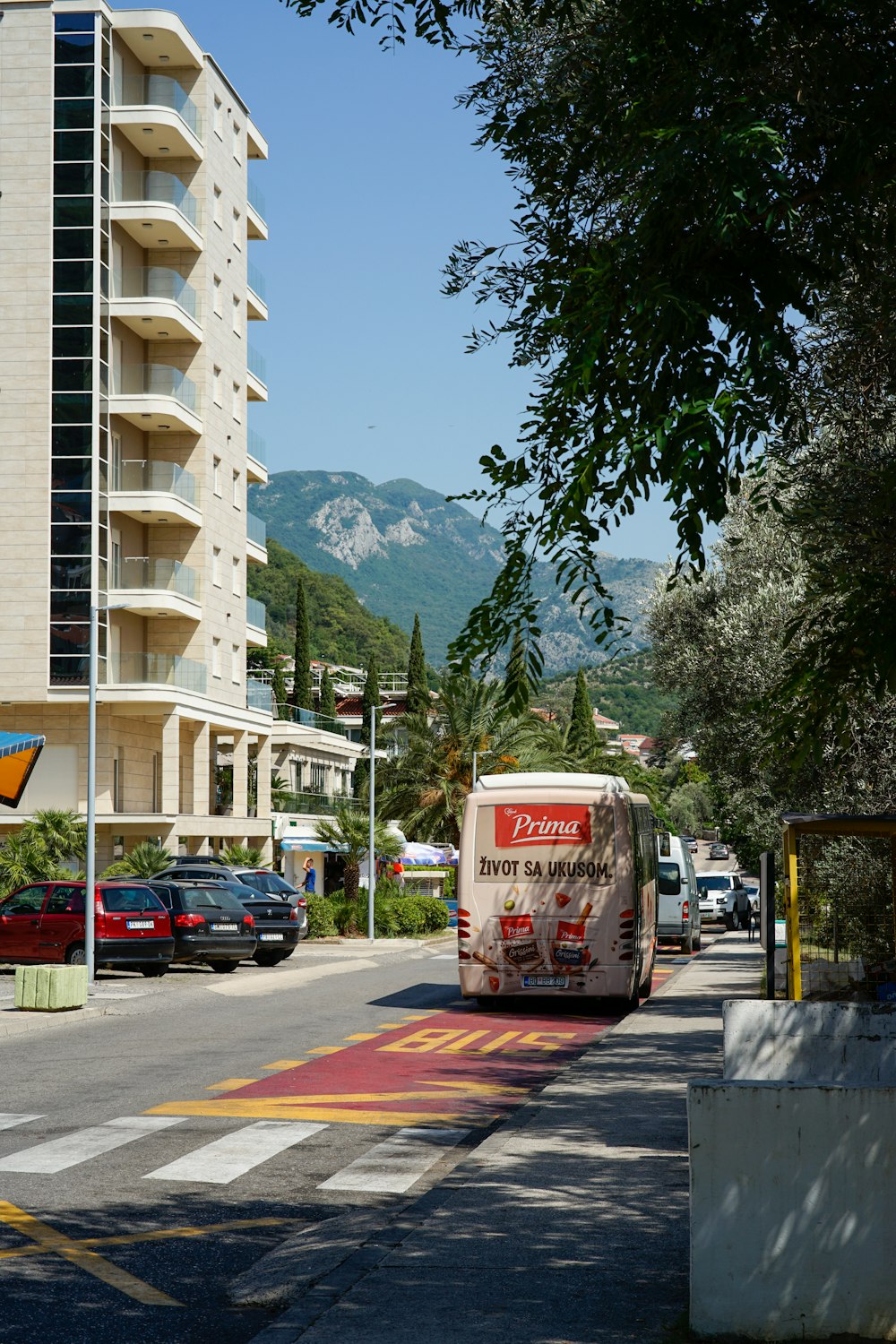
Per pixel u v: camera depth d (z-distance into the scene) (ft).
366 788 248.73
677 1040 50.52
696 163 18.53
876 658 23.08
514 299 30.14
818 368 32.22
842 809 51.85
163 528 164.25
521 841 67.62
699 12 20.07
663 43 20.63
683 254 19.85
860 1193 17.30
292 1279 21.29
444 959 126.11
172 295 158.30
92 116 150.71
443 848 209.26
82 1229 25.53
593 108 22.56
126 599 151.74
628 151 21.49
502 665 21.01
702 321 19.34
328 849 170.81
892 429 32.83
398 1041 56.24
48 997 66.44
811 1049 25.35
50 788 147.95
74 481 147.95
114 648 153.79
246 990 84.17
